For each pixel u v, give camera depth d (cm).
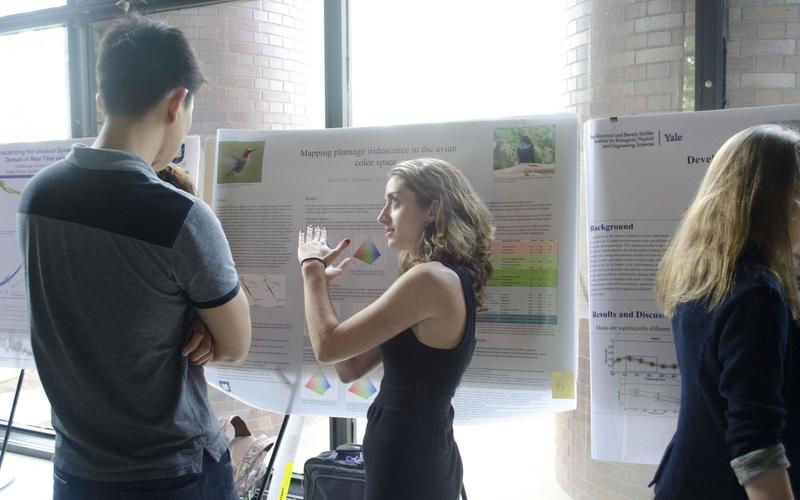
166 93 118
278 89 261
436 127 179
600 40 219
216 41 267
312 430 293
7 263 231
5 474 294
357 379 168
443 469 134
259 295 193
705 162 157
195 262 112
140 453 115
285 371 191
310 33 250
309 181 190
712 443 104
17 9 298
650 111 209
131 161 112
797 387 106
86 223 109
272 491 199
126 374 113
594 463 235
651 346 161
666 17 204
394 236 153
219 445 130
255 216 194
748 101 195
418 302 129
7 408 355
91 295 110
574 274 168
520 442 281
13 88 306
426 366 132
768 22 193
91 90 290
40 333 115
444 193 148
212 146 205
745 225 105
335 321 144
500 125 174
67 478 118
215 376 198
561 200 168
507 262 172
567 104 232
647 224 161
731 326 99
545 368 170
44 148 229
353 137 187
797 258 120
